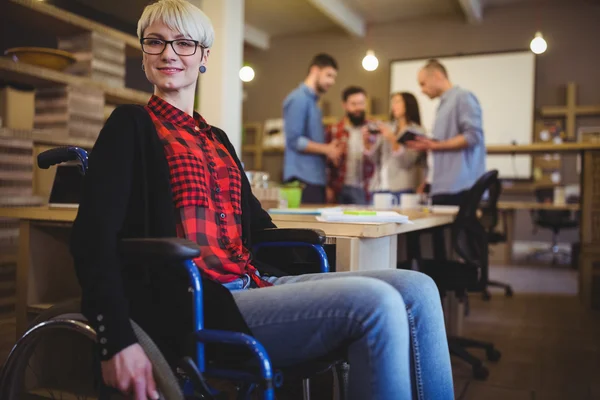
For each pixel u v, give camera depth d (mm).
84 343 1462
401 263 2506
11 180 2686
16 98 3295
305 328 1048
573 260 6523
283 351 1070
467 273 2436
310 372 1123
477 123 4164
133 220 1117
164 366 1029
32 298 2025
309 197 4688
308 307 1048
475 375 2436
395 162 4617
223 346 1066
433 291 1231
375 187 4633
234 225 1286
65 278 2123
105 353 987
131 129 1109
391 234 1688
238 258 1249
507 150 5617
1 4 2902
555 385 2342
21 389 1307
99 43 3422
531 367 2607
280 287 1117
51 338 1372
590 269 4121
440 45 8211
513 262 7141
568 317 3771
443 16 8188
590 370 2564
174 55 1231
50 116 3227
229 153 1391
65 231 2117
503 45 7934
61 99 3188
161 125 1219
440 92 4426
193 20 1243
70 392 1426
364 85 8594
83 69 3412
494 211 3887
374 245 1661
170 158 1185
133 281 1120
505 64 7863
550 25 7777
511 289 4660
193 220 1182
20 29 3797
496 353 2715
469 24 8078
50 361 1384
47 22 3215
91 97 3336
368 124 4680
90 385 1445
